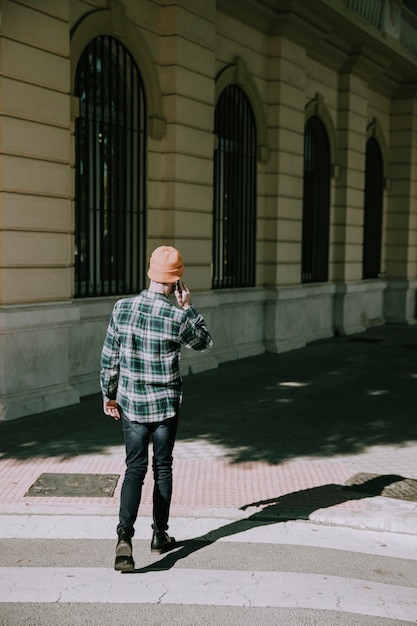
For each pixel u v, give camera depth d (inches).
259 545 203.5
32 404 343.9
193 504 231.0
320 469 271.6
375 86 770.2
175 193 453.7
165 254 191.0
